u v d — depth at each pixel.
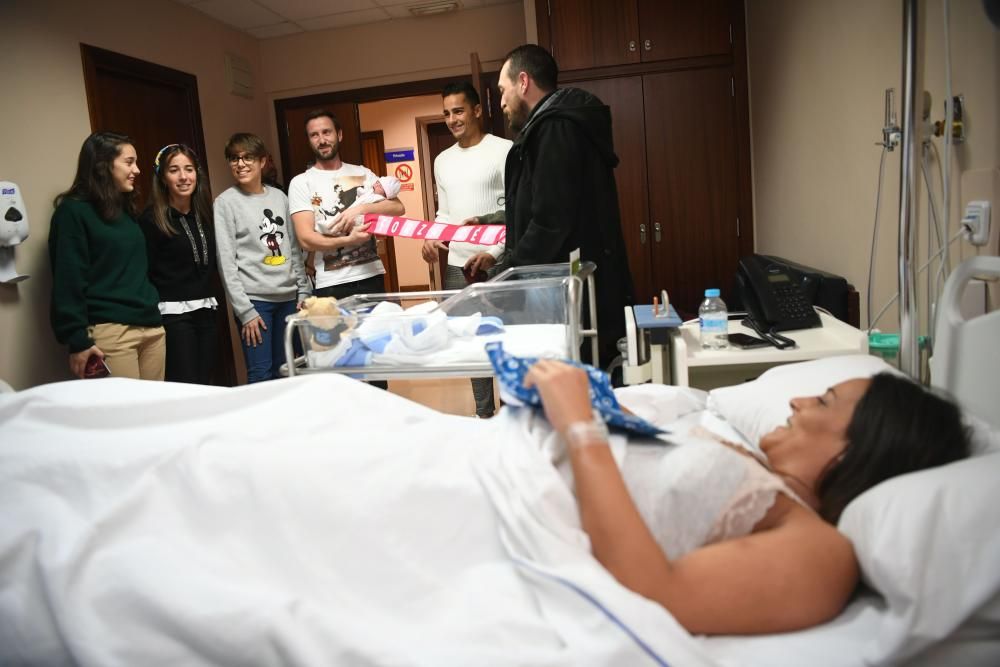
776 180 3.44
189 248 3.05
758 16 3.60
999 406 1.15
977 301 1.49
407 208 7.31
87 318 2.69
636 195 4.00
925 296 1.78
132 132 3.66
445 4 4.45
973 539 0.83
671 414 1.45
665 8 3.83
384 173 7.22
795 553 0.88
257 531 1.00
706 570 0.86
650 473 1.05
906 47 1.20
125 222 2.79
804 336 1.98
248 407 1.25
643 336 2.02
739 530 0.97
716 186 3.96
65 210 2.64
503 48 4.61
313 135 3.17
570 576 0.86
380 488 1.02
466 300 1.93
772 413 1.32
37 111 2.98
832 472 1.03
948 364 1.28
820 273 2.45
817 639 0.86
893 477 0.98
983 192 1.48
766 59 3.49
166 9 3.90
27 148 2.92
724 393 1.50
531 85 2.41
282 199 3.35
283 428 1.16
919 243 1.81
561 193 2.14
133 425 1.17
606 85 3.91
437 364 1.70
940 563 0.83
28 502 1.02
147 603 0.90
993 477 0.88
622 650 0.79
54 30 3.09
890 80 2.07
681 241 4.02
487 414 3.22
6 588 0.96
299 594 0.96
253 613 0.86
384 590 0.97
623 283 2.39
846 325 1.96
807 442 1.07
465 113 3.16
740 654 0.84
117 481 1.04
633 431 1.15
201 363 3.18
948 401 1.03
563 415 0.98
